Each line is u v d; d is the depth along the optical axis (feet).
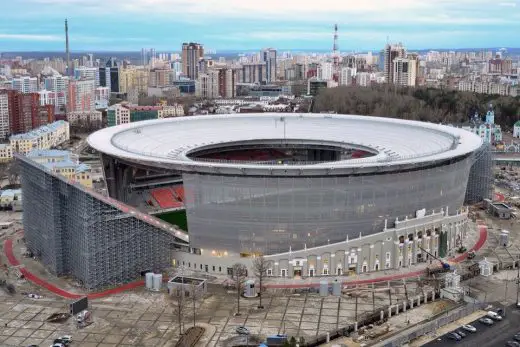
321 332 603.26
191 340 582.76
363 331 606.96
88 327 619.26
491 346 576.20
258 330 609.42
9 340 591.78
